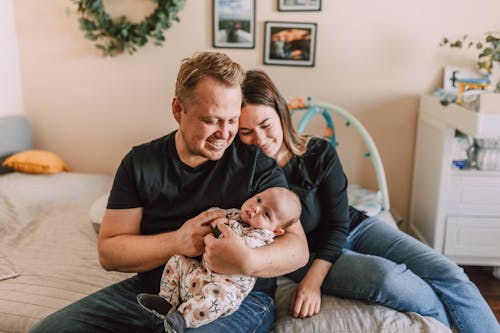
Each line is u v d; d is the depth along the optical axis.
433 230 2.56
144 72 2.96
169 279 1.36
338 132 2.91
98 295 1.46
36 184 2.63
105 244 1.42
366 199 2.54
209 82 1.26
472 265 2.74
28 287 1.79
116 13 2.88
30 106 3.12
